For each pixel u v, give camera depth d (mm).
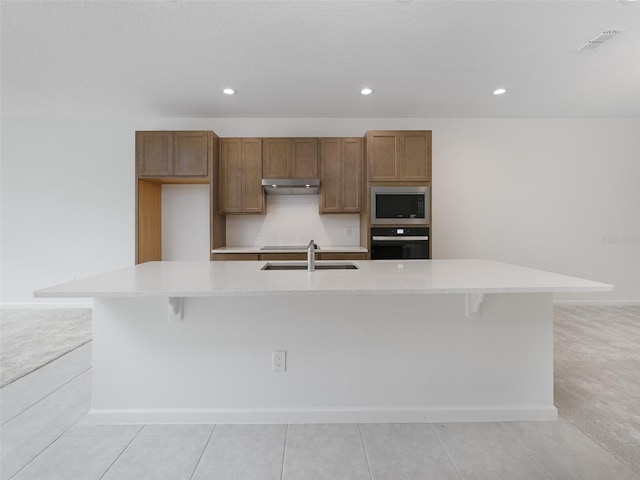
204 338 1929
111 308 1914
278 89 3553
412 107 4109
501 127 4555
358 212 4188
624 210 4633
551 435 1819
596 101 3955
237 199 4145
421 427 1902
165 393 1932
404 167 3973
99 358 1918
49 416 1988
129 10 2273
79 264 4457
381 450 1706
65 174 4430
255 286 1569
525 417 1958
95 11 2281
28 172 4410
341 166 4148
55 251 4441
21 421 1938
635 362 2729
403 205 3984
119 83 3398
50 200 4430
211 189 3955
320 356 1948
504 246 4602
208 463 1611
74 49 2758
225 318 1927
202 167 3963
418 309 1957
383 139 3975
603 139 4594
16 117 4379
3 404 2117
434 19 2373
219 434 1832
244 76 3246
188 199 4578
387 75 3236
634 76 3291
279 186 4125
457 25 2443
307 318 1940
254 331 1934
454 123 4531
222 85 3449
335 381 1957
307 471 1560
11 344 3135
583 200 4625
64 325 3709
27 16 2334
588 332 3471
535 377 1970
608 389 2303
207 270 2172
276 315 1935
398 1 2186
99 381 1920
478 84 3457
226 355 1934
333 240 4617
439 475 1534
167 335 1924
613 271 4645
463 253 4578
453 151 4539
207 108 4102
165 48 2742
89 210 4449
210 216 3963
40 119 4391
